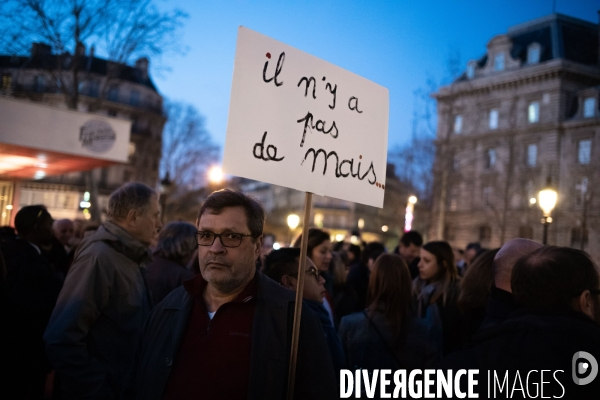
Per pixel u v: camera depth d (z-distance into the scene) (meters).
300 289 2.11
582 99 41.59
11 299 3.21
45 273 3.54
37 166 11.22
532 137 43.34
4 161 10.70
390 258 3.49
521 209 42.78
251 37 2.20
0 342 3.05
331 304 4.59
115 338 2.89
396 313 3.38
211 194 2.21
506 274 2.55
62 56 19.98
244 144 2.15
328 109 2.45
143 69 53.94
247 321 2.09
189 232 3.77
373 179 2.62
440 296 4.52
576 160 41.12
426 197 38.91
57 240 5.98
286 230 48.03
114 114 50.62
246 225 2.12
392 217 67.38
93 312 2.80
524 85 44.50
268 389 1.98
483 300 3.56
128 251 3.04
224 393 1.98
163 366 2.07
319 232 4.51
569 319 1.81
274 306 2.12
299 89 2.34
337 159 2.46
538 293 1.90
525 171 42.72
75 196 49.81
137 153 52.72
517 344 1.82
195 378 2.01
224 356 2.02
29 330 3.30
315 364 2.11
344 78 2.53
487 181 45.78
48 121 8.54
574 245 39.22
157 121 54.41
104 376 2.75
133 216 3.11
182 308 2.18
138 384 2.14
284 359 2.04
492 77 46.09
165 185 13.57
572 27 45.25
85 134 8.95
